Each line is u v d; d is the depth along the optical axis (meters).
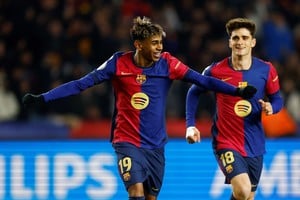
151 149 25.19
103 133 39.34
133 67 25.22
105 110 42.09
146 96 25.16
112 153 36.19
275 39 47.81
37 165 36.03
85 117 41.66
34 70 43.88
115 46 44.66
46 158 36.06
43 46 44.94
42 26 45.12
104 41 44.75
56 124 39.59
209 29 47.28
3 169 35.91
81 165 36.06
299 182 36.41
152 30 24.59
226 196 36.25
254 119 26.34
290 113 43.44
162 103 25.39
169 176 36.25
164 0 49.06
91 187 35.97
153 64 25.27
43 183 35.94
